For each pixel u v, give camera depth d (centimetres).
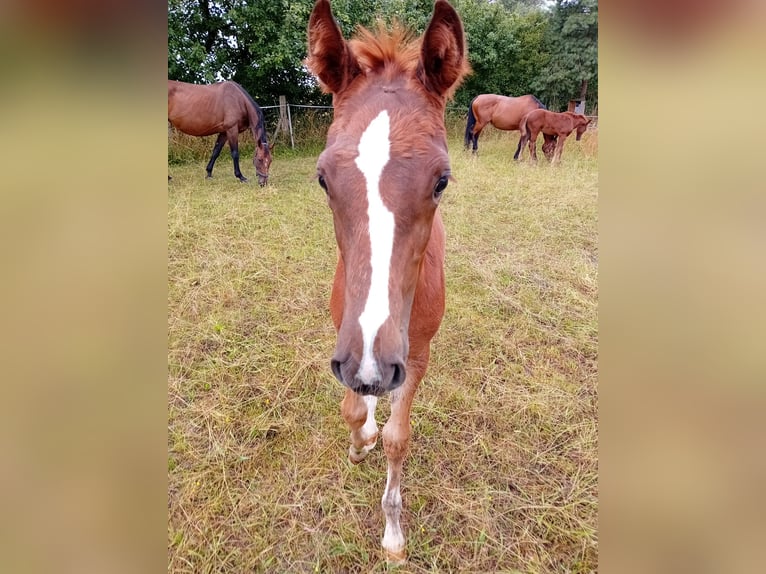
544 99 1730
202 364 305
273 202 614
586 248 493
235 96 734
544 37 1669
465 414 273
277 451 248
